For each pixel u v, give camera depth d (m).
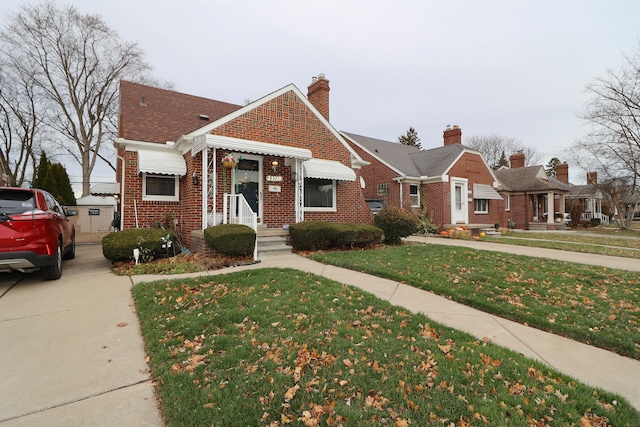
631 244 13.48
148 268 7.01
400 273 6.70
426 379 2.79
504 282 6.12
